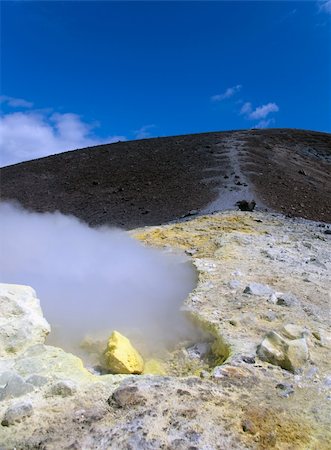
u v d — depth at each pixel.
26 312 4.77
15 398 3.49
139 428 3.13
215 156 37.84
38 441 3.00
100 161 40.75
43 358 4.12
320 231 12.13
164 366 4.92
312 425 3.28
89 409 3.36
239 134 52.06
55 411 3.34
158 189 28.98
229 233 10.55
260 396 3.62
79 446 2.96
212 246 9.17
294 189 28.20
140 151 43.81
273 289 6.28
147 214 22.47
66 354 4.26
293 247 9.40
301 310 5.51
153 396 3.51
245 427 3.17
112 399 3.46
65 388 3.55
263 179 29.14
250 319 5.12
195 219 13.81
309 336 4.72
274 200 23.89
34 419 3.24
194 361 4.84
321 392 3.73
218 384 3.77
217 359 4.66
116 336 4.91
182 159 38.06
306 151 48.00
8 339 4.38
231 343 4.55
